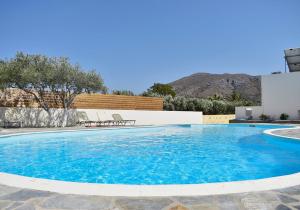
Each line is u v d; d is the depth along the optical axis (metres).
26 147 11.02
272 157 8.49
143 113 24.98
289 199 3.28
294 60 26.78
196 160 8.09
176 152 9.71
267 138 12.21
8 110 18.36
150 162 7.80
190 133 17.75
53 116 19.80
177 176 6.12
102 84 20.14
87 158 8.50
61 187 3.76
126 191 3.57
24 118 18.88
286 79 25.77
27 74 16.86
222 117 31.11
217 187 3.72
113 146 11.41
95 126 20.69
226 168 6.92
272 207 3.04
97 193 3.51
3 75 16.70
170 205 3.11
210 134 16.92
